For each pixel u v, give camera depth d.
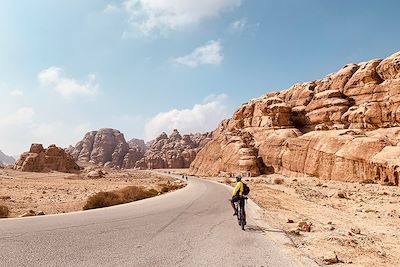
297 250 7.30
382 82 57.75
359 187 35.06
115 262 5.78
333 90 66.75
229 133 88.94
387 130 48.56
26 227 8.96
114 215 12.50
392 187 33.50
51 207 19.19
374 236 10.36
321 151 51.91
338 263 6.46
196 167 105.06
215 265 5.84
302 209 17.92
